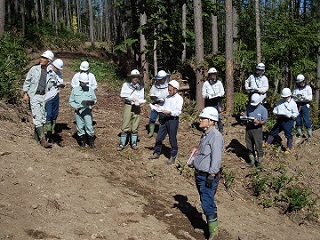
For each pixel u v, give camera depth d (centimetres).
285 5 1330
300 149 941
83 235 475
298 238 642
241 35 1642
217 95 919
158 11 1398
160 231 536
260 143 802
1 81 894
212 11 1561
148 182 689
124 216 548
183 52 1495
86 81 714
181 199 649
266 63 1318
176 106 726
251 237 587
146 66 1387
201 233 559
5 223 455
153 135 902
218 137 508
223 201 691
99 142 812
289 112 886
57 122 900
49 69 685
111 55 2327
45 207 509
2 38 1284
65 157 682
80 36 2973
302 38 1242
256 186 750
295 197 734
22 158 621
